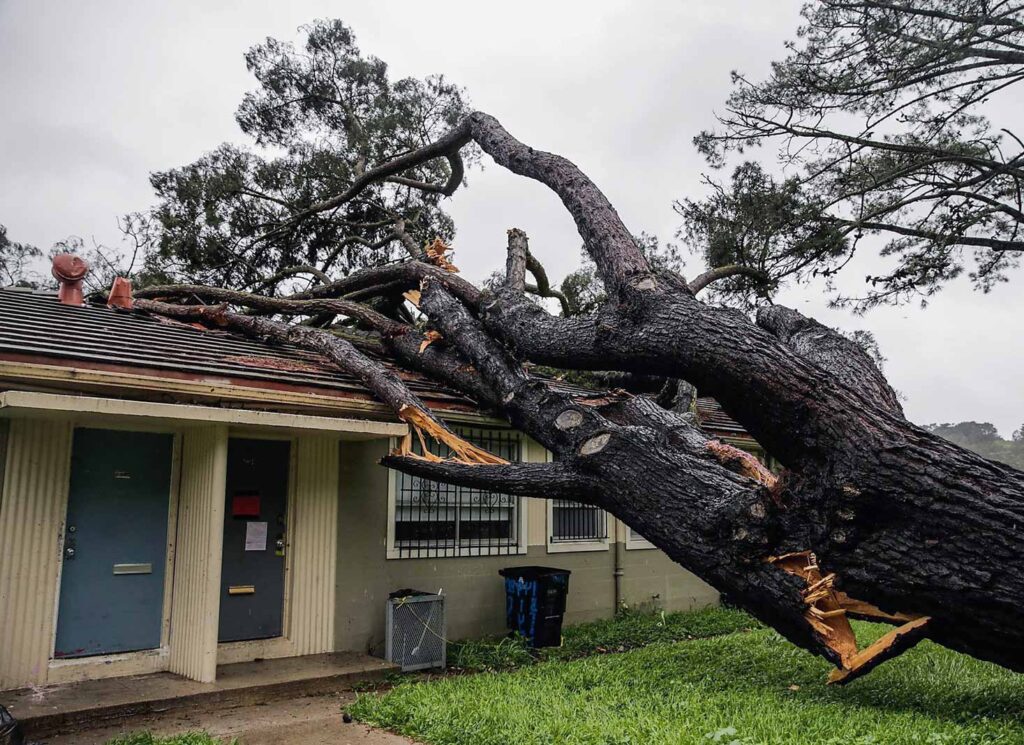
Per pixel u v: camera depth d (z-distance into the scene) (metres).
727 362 4.77
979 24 11.34
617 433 5.68
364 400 7.36
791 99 12.60
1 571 5.74
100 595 6.22
